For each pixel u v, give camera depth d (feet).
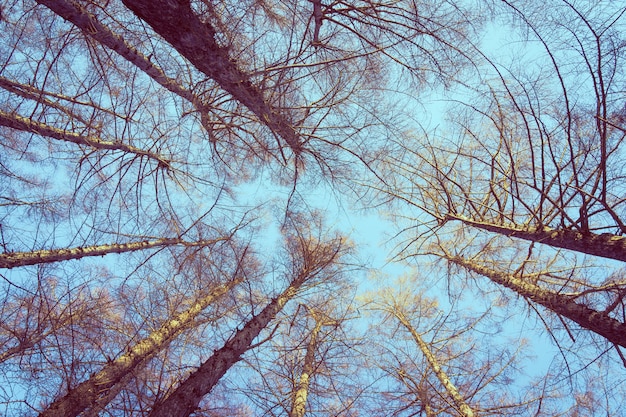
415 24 12.62
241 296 20.70
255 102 12.54
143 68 12.43
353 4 13.07
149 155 17.10
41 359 12.82
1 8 11.13
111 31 11.16
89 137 15.62
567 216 12.67
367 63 13.89
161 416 12.17
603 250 12.51
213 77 11.52
